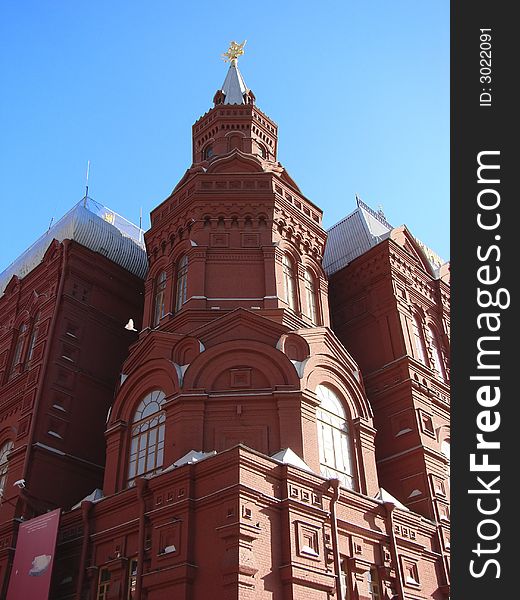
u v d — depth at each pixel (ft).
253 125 109.40
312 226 95.66
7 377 99.19
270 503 58.44
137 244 116.37
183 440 66.69
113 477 71.77
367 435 77.15
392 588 66.33
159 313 88.94
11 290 110.42
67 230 105.60
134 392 76.79
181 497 59.67
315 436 69.21
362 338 98.12
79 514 70.13
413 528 73.36
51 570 66.44
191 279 83.15
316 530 60.49
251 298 81.46
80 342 95.40
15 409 91.45
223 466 58.44
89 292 100.53
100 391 94.58
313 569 57.52
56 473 83.41
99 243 107.24
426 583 70.90
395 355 92.38
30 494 79.15
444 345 103.81
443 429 89.35
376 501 69.62
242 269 84.17
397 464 83.92
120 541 63.98
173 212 93.04
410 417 85.61
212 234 87.40
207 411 68.95
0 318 110.63
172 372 72.69
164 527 59.21
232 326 75.20
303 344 75.56
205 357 72.49
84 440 88.89
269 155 109.70
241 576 52.34
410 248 110.01
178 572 55.11
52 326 92.79
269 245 86.02
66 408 88.94
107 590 63.10
